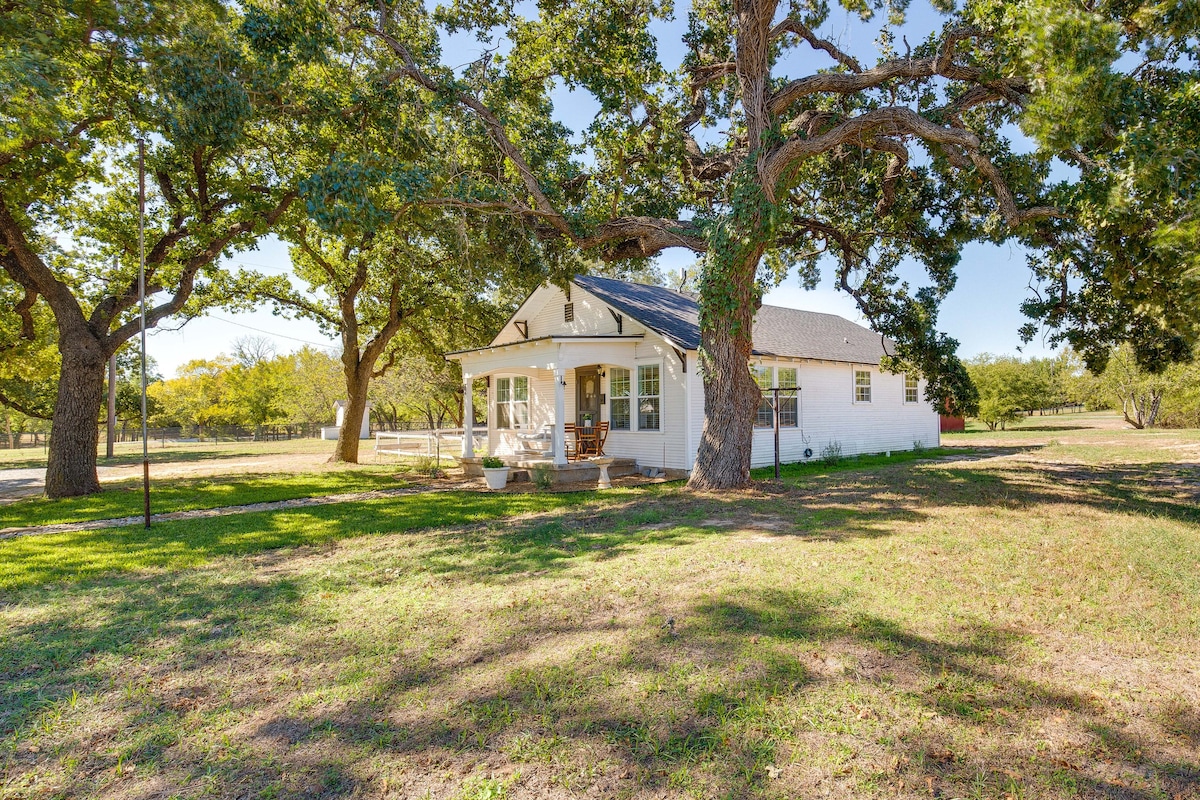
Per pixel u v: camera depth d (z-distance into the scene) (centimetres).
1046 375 4003
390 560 635
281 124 1098
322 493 1233
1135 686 323
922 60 967
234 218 1434
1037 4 650
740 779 252
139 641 421
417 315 2067
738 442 1049
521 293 2030
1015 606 437
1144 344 1054
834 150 1255
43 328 1861
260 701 331
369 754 279
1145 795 239
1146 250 707
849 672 340
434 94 1070
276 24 882
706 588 490
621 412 1547
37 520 950
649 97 1098
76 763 276
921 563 548
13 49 812
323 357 4394
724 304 1009
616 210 1202
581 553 632
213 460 2228
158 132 1171
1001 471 1298
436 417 4459
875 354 1972
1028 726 288
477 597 498
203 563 642
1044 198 969
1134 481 1111
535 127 1243
